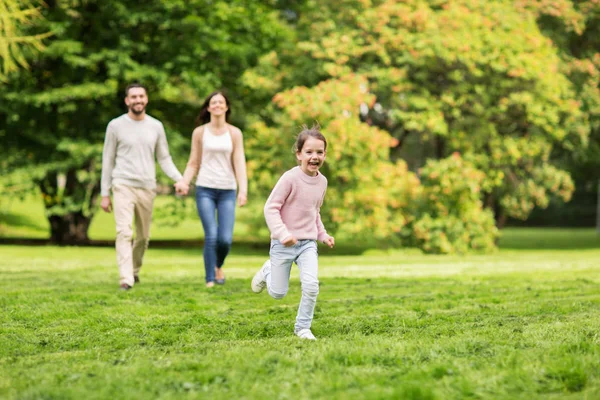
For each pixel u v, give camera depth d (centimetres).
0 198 2242
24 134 2083
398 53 2083
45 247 1873
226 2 2053
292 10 2355
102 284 905
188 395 352
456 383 369
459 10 2080
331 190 1866
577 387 369
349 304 723
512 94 2042
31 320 609
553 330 537
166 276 1041
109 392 357
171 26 1989
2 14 1275
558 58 2184
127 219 848
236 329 563
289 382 377
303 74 2119
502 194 2389
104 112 2070
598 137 2472
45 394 350
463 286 909
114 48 2008
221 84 2139
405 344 464
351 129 1822
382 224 1866
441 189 1980
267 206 547
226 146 872
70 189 2156
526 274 1103
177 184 877
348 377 384
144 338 527
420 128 1988
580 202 4612
